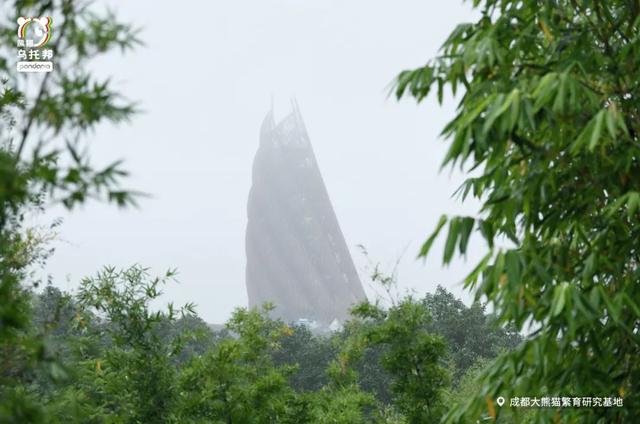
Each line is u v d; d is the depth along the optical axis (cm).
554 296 603
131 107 450
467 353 4841
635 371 721
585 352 711
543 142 727
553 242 717
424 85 662
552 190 723
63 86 440
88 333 1095
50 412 651
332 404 1459
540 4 740
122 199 420
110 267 1167
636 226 708
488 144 624
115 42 456
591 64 695
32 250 632
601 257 691
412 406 1272
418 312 1280
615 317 612
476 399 720
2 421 422
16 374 503
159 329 1296
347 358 1542
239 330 1503
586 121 662
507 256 609
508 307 669
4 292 456
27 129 436
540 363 664
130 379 1159
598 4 742
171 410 1186
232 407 1291
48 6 459
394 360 1273
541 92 589
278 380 1348
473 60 641
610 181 696
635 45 694
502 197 669
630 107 689
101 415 841
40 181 421
